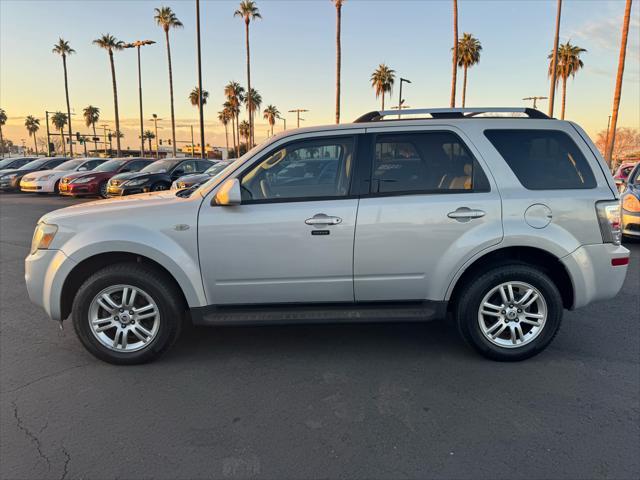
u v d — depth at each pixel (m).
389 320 3.55
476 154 3.58
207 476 2.37
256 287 3.56
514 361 3.66
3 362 3.71
